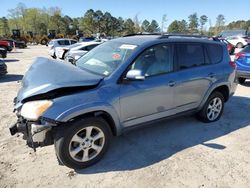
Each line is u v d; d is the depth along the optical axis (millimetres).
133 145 4164
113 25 86625
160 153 3941
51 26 82938
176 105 4383
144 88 3814
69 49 13852
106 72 3713
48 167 3498
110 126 3711
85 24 84000
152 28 87312
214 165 3650
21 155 3770
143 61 3865
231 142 4379
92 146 3502
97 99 3352
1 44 25203
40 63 4086
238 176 3416
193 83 4512
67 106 3145
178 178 3338
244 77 8578
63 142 3232
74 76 3404
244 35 26516
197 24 90750
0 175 3291
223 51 5191
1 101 6531
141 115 3928
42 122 3096
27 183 3162
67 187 3119
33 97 3166
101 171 3451
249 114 5828
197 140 4406
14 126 3391
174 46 4312
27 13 84625
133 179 3299
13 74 11656
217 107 5258
